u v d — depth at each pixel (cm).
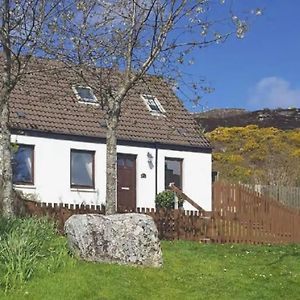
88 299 1102
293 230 2284
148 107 3005
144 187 2823
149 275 1282
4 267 1160
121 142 2784
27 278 1148
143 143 2836
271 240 2227
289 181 3994
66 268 1224
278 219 2256
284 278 1393
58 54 1606
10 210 1523
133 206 2781
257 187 3241
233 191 2192
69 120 2717
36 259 1230
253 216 2209
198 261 1497
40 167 2602
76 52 1605
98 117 2808
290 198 3262
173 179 2923
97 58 1611
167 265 1398
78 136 2692
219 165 4453
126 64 1580
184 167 2936
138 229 1352
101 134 2742
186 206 2894
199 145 2978
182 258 1505
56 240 1423
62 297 1088
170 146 2908
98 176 2723
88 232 1312
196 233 2108
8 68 1513
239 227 2178
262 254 1752
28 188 2561
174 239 2056
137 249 1337
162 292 1201
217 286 1283
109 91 1576
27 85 2731
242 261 1578
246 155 4719
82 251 1302
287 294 1264
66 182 2656
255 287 1300
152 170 2848
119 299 1125
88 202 2694
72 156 2691
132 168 2817
